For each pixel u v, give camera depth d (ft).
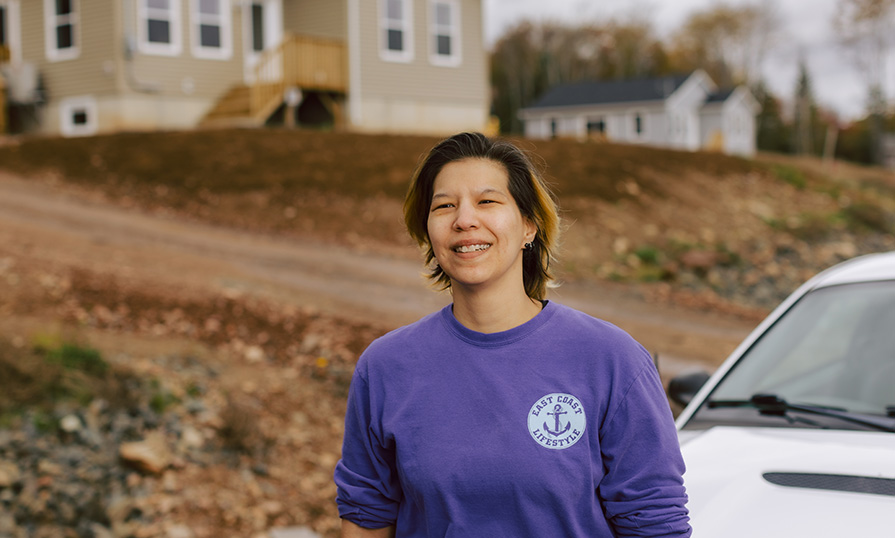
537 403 5.94
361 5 75.82
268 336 28.78
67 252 36.01
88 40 69.05
